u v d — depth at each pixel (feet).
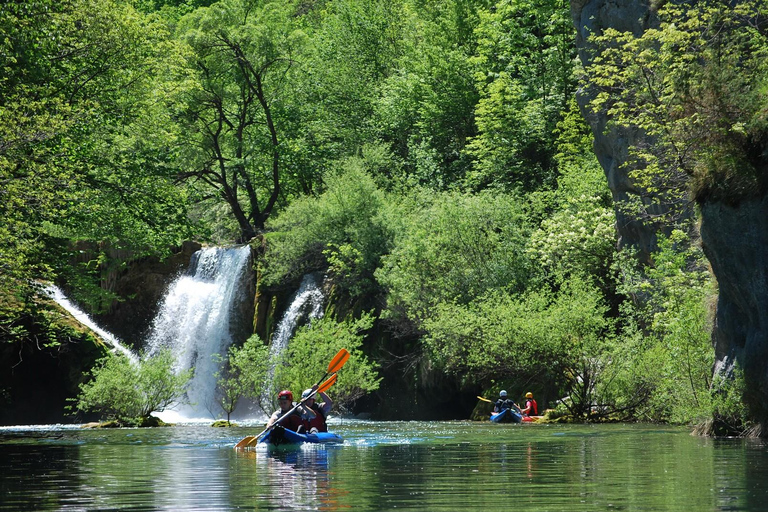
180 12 408.26
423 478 61.00
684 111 108.17
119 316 269.03
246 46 304.09
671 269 150.92
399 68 349.82
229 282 257.96
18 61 158.81
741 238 97.55
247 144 321.32
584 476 61.57
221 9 297.74
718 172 101.04
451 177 283.18
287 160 309.83
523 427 146.20
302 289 247.91
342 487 55.67
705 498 48.70
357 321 192.44
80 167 165.48
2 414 229.66
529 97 280.72
